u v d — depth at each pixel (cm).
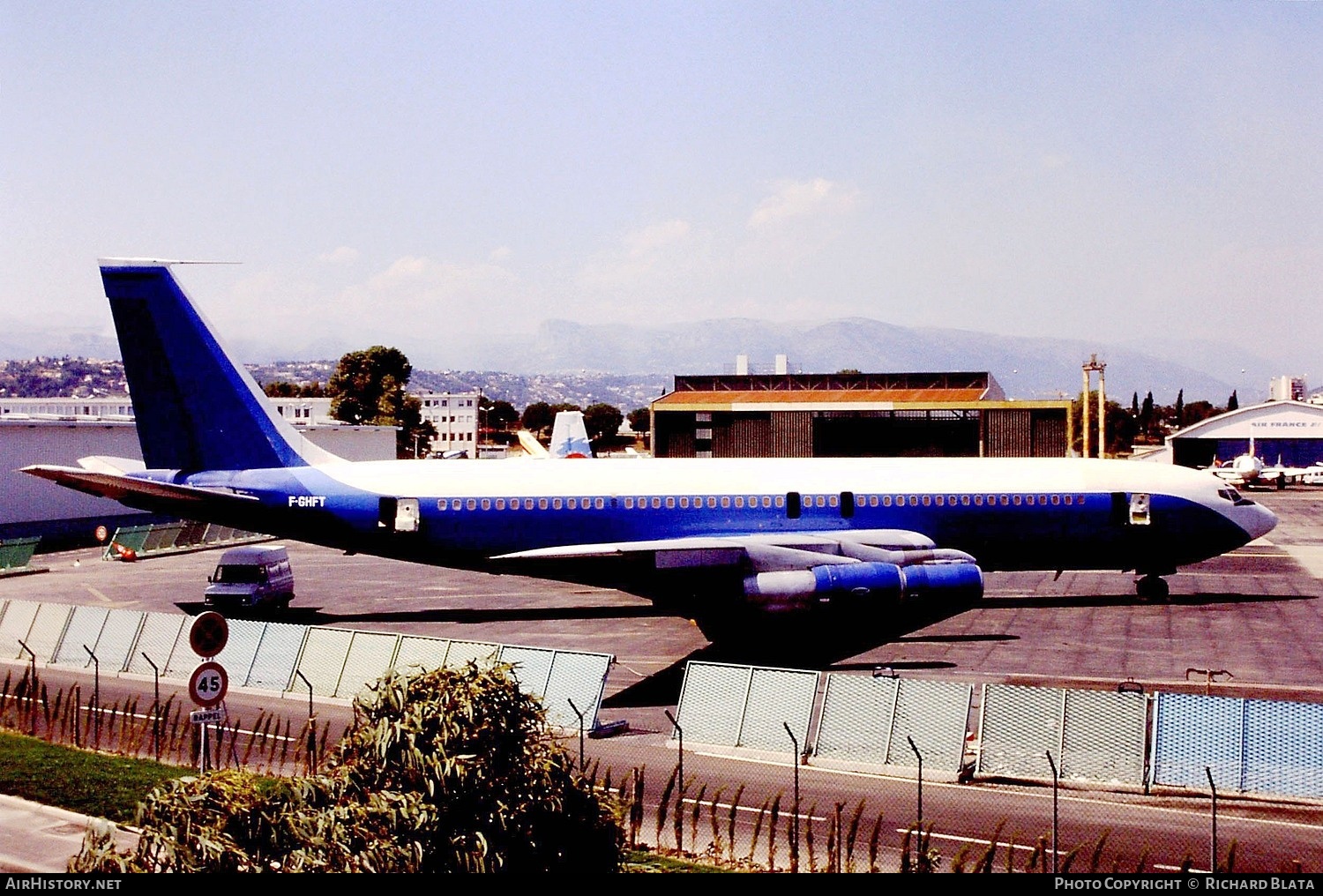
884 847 2078
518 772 1466
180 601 5038
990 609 4634
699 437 10056
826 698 2675
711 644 3997
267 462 4228
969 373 10725
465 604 4956
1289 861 1981
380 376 18088
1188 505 4522
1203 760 2397
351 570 6275
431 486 4206
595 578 3894
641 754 2688
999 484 4434
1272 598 4919
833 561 3656
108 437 9006
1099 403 12081
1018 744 2519
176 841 1295
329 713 3136
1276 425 14738
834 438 9825
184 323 4144
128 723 3006
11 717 3078
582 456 9612
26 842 1986
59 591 5403
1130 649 3806
